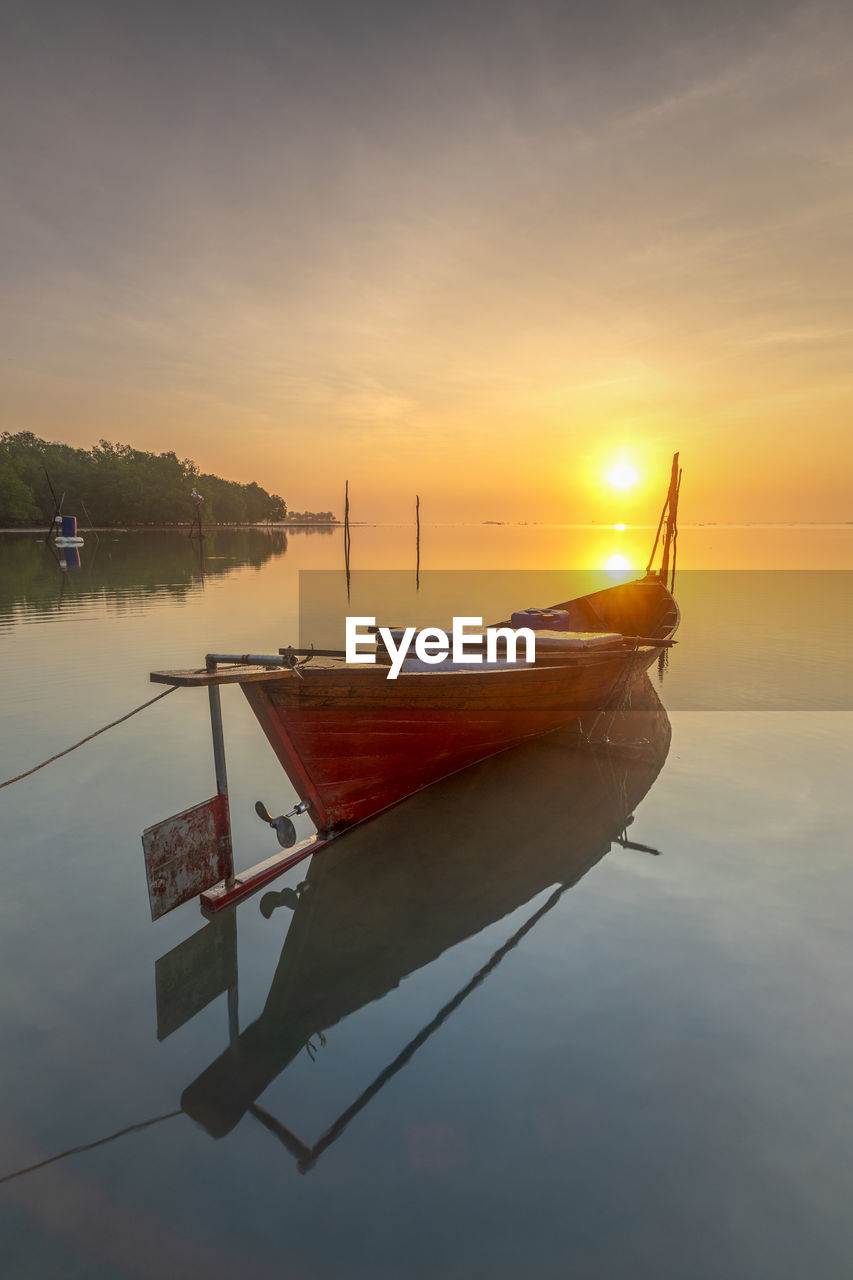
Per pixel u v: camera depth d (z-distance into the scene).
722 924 4.90
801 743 9.00
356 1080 3.52
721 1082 3.44
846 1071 3.50
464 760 8.02
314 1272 2.53
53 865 5.72
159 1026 3.94
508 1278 2.49
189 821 5.07
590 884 5.51
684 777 7.83
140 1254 2.60
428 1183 2.91
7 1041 3.78
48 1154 3.06
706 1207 2.78
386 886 5.59
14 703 10.38
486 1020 3.97
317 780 6.21
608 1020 3.93
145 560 45.09
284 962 4.60
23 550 50.41
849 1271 2.52
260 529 181.62
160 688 11.27
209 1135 3.17
